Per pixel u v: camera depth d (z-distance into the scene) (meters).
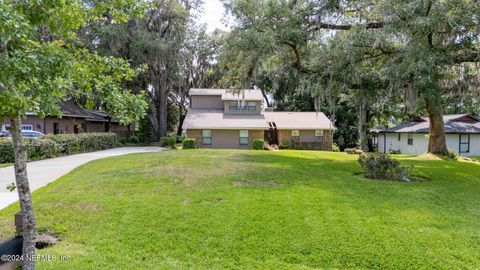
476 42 10.68
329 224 5.48
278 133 24.41
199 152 15.88
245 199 6.62
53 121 23.38
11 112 2.53
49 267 4.07
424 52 10.14
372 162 9.59
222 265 4.37
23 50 2.61
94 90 3.33
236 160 12.44
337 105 29.41
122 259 4.39
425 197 7.28
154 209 5.98
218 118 24.53
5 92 2.34
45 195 6.87
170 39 29.11
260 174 9.30
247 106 25.64
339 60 11.89
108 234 5.06
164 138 28.25
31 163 13.66
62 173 10.87
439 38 11.25
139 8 3.49
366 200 6.77
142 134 30.98
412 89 11.61
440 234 5.20
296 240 4.98
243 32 12.39
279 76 16.22
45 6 2.86
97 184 7.87
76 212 5.83
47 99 2.67
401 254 4.64
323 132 24.42
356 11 12.90
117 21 3.55
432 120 16.20
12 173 10.95
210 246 4.81
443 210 6.34
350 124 30.66
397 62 11.58
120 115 3.26
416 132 25.02
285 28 12.58
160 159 12.53
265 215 5.79
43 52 2.81
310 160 13.59
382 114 26.94
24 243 3.06
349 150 19.73
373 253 4.67
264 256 4.61
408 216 5.91
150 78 29.00
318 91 13.62
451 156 15.82
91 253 4.50
